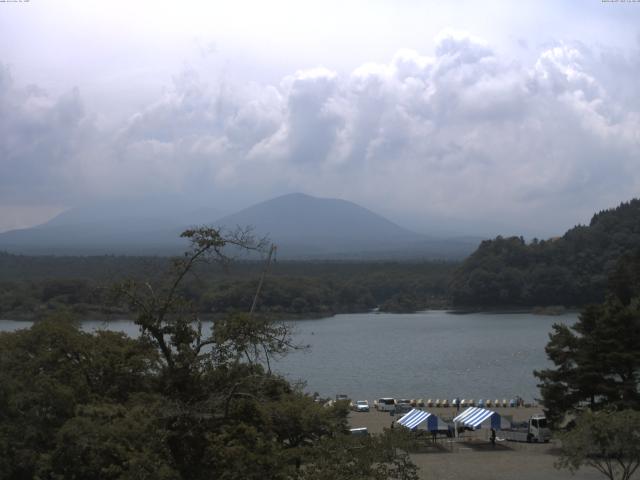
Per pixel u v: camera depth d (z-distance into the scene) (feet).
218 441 82.17
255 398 87.97
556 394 191.11
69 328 123.54
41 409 106.52
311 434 122.52
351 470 83.51
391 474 88.53
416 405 286.66
